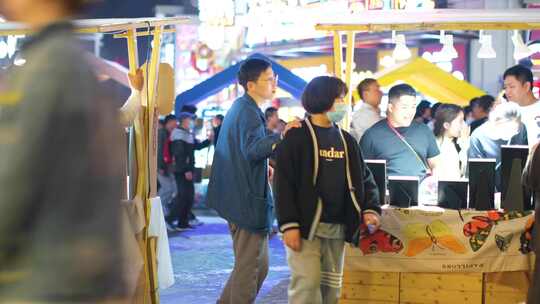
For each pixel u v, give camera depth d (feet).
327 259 18.76
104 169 7.96
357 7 54.85
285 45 71.10
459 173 23.89
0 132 7.68
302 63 70.90
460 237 21.06
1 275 7.68
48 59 7.88
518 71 25.16
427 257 21.18
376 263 21.39
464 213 21.02
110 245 7.95
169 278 22.70
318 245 18.42
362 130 24.79
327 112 18.61
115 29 19.95
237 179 21.50
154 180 22.21
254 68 21.70
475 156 24.62
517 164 20.92
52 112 7.69
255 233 21.65
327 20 21.72
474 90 46.55
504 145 23.39
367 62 64.54
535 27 20.85
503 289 21.12
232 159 21.56
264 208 21.62
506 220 20.94
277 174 18.38
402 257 21.27
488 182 21.08
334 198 18.37
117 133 8.26
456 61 61.67
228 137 21.70
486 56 26.37
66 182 7.69
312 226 18.17
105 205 7.93
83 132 7.80
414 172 23.15
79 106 7.80
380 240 21.36
